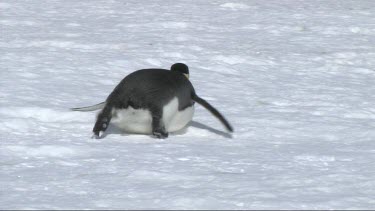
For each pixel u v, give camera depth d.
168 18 57.34
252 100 29.22
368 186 15.22
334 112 26.89
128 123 21.38
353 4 72.00
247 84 33.38
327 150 19.72
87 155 18.64
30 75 31.89
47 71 33.25
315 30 54.22
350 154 19.11
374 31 54.62
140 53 40.62
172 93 21.17
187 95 21.83
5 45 41.19
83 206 13.30
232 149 19.73
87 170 16.72
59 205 13.34
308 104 28.73
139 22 54.56
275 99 29.45
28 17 54.50
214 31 51.97
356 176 16.20
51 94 27.89
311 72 37.88
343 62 41.62
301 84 33.97
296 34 52.03
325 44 47.72
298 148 20.05
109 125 22.94
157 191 14.55
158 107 20.83
